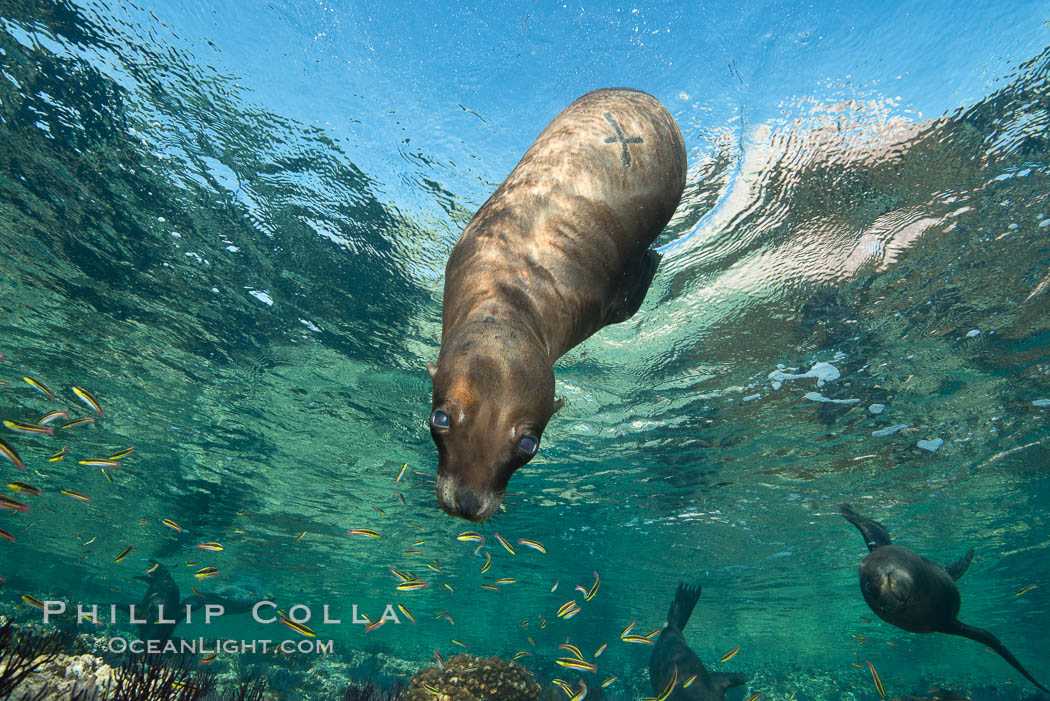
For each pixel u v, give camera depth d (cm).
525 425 69
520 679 333
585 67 277
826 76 265
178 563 1134
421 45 277
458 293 90
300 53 282
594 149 101
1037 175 300
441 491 67
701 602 1249
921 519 762
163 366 525
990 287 375
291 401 556
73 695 168
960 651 1709
